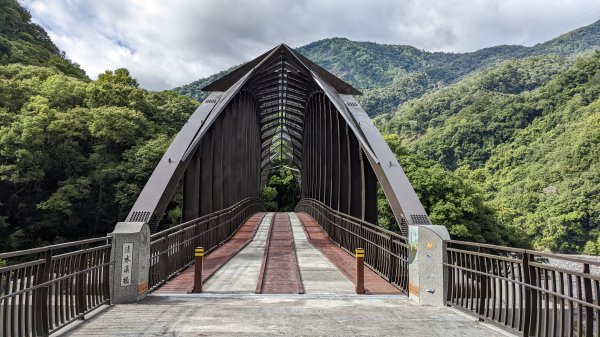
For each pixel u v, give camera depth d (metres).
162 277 8.79
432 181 34.88
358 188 15.84
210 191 16.12
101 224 34.97
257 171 36.34
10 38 57.69
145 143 37.88
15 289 4.26
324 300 7.41
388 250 9.27
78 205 33.19
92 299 6.30
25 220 32.38
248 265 11.56
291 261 12.26
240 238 18.42
